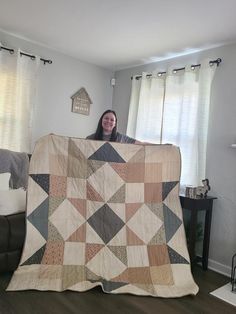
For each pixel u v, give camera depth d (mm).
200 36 2678
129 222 2260
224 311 1995
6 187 2582
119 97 3971
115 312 1836
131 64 3701
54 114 3475
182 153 3014
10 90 2973
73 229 2195
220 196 2777
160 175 2383
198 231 2865
